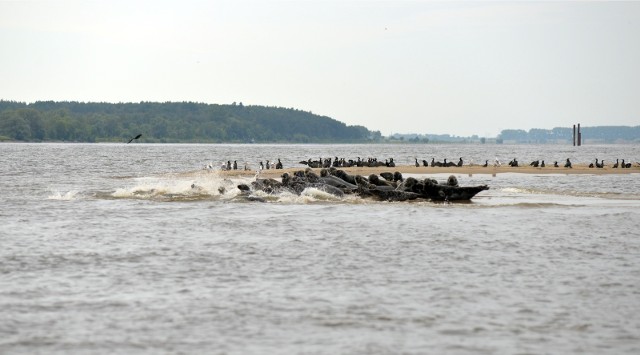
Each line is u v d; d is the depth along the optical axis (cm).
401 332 5400
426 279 6925
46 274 7088
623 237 9356
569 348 5094
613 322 5631
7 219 11019
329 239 9181
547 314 5819
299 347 5097
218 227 10250
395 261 7769
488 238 9256
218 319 5678
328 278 6962
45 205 13000
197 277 7006
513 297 6297
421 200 13838
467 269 7362
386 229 10050
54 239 9131
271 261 7756
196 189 15362
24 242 8888
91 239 9144
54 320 5634
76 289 6531
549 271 7281
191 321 5625
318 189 14112
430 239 9181
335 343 5172
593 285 6706
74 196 14700
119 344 5138
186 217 11362
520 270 7325
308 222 10788
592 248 8550
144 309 5919
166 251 8325
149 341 5194
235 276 7050
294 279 6925
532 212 12050
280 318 5703
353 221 10894
